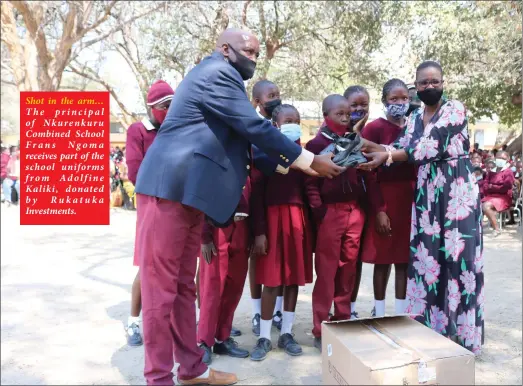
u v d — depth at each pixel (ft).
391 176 11.76
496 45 35.63
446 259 10.53
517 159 37.37
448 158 10.45
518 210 28.35
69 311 14.44
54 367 10.51
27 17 38.65
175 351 9.64
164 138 8.88
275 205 11.01
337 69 49.70
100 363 10.79
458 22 42.16
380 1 43.62
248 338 12.30
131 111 56.90
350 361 7.43
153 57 42.29
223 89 8.54
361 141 10.34
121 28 40.73
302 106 52.75
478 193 10.73
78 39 40.78
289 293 11.37
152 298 8.79
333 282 11.20
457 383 7.26
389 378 6.93
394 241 11.80
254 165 10.19
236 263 10.94
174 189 8.52
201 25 40.24
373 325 8.61
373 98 51.06
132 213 40.47
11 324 13.28
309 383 9.73
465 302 10.50
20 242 26.94
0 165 46.96
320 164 9.37
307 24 43.91
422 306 10.85
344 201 11.05
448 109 10.35
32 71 42.34
